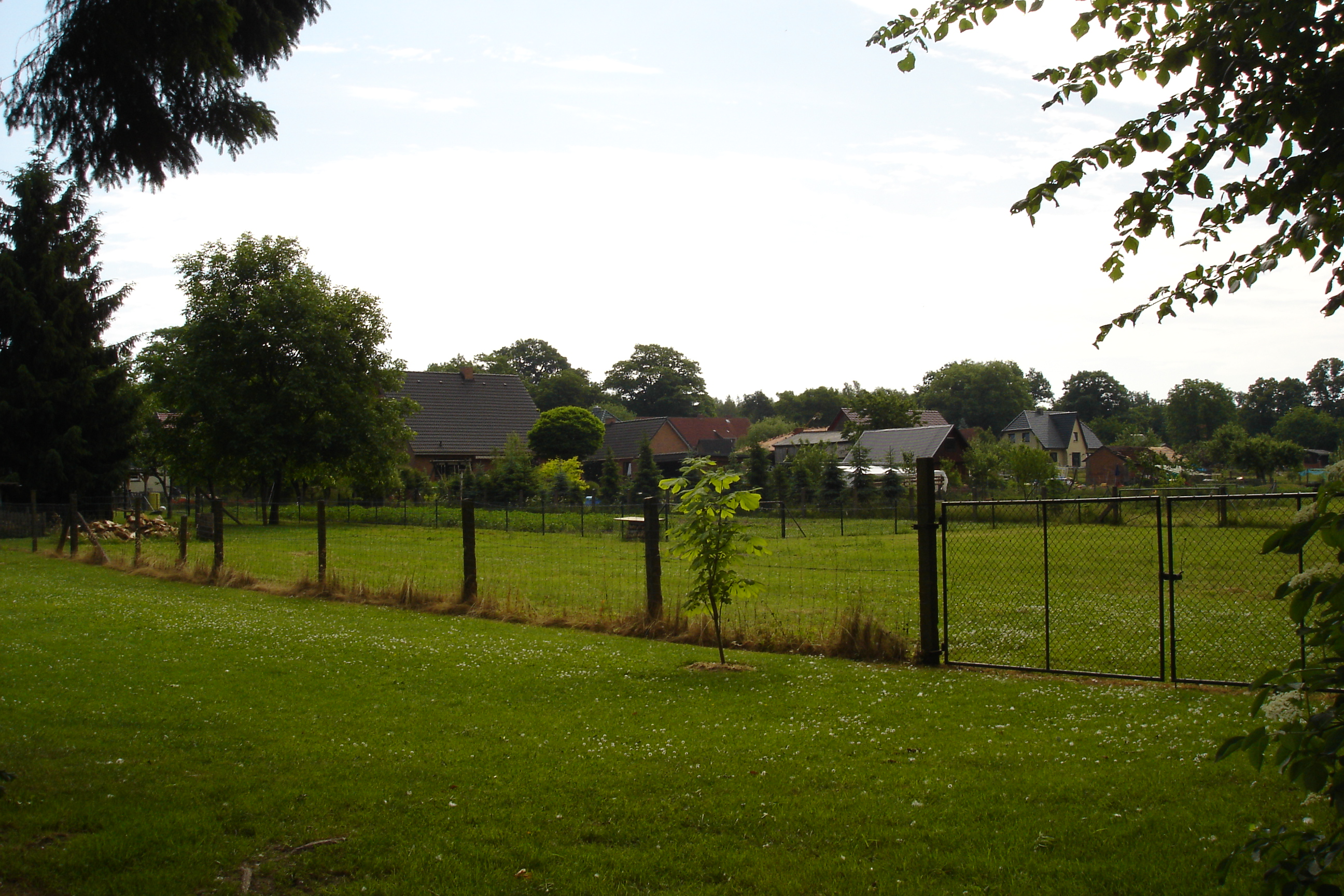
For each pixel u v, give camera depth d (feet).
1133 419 378.53
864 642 34.45
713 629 38.04
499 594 51.67
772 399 513.86
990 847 15.14
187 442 138.41
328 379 136.56
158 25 22.85
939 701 26.58
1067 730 22.75
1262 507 100.07
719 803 17.57
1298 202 10.51
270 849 15.64
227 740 22.44
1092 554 71.61
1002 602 48.67
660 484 33.78
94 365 120.57
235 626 41.16
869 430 229.45
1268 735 7.99
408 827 16.48
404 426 151.53
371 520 128.88
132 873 14.52
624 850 15.39
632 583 60.34
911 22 13.70
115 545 92.38
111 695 27.43
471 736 23.00
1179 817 16.06
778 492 159.22
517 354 418.51
